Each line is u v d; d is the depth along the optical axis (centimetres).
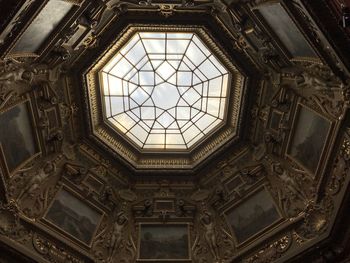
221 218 1627
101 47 1428
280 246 1370
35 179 1424
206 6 1334
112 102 1697
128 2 1311
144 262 1536
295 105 1388
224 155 1664
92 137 1611
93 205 1595
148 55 1623
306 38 1021
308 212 1341
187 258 1554
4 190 1244
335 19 875
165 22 1396
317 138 1309
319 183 1320
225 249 1537
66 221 1477
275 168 1537
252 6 1164
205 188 1698
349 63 942
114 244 1562
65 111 1497
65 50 1316
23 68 1225
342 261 1208
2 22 877
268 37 1241
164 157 1748
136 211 1662
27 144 1374
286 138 1468
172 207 1677
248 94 1530
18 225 1273
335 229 1197
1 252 1191
